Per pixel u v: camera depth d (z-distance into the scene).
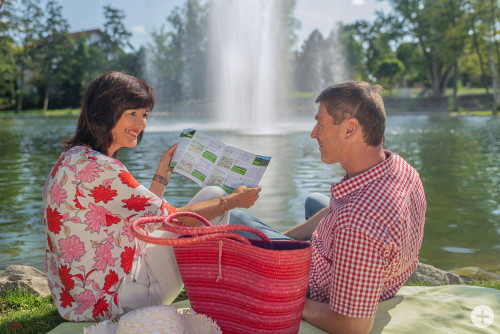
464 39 39.50
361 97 1.83
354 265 1.73
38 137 18.67
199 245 1.86
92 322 2.08
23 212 5.75
